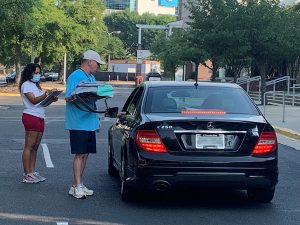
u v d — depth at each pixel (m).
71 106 6.28
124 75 71.88
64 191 6.81
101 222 5.44
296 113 19.86
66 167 8.47
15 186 7.02
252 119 5.89
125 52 86.12
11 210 5.84
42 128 7.24
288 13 24.36
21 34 29.67
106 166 8.65
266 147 5.80
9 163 8.66
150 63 63.16
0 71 87.62
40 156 9.47
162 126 5.69
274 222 5.58
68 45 36.44
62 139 11.79
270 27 23.23
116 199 6.44
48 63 40.84
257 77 30.64
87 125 6.30
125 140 6.10
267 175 5.75
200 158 5.61
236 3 23.55
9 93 30.45
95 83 6.21
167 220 5.56
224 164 5.62
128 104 7.17
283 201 6.56
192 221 5.54
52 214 5.71
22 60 38.97
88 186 7.14
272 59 25.19
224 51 24.30
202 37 24.56
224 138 5.72
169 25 52.03
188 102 6.27
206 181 5.65
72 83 6.25
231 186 5.73
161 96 6.32
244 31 23.19
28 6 25.64
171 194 6.78
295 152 10.73
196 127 5.68
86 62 6.41
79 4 44.00
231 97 6.42
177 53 32.66
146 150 5.69
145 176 5.66
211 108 6.20
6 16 25.14
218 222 5.52
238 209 6.11
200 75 48.59
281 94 26.36
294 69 32.31
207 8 24.31
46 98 7.13
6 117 16.86
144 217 5.66
